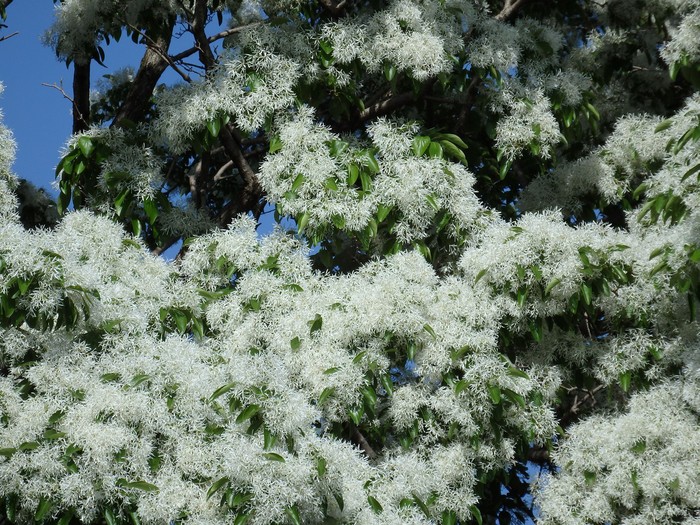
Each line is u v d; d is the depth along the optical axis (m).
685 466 6.28
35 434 5.46
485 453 6.59
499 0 8.82
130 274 6.64
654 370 6.86
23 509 5.48
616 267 6.75
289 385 6.28
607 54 9.22
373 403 6.26
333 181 6.75
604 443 6.61
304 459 5.48
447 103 8.17
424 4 7.56
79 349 5.90
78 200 7.54
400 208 6.82
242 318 6.68
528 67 7.94
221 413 5.81
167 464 5.59
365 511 5.80
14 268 5.54
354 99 7.66
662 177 6.84
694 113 6.72
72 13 8.27
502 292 6.70
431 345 6.47
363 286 6.55
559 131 7.94
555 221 6.96
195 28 7.45
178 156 8.53
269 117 7.20
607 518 6.56
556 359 7.20
